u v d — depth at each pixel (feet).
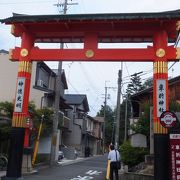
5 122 87.92
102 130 279.90
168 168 50.31
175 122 42.45
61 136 157.58
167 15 52.54
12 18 56.70
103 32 57.11
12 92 123.34
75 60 56.54
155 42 54.70
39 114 101.76
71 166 105.19
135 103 122.93
